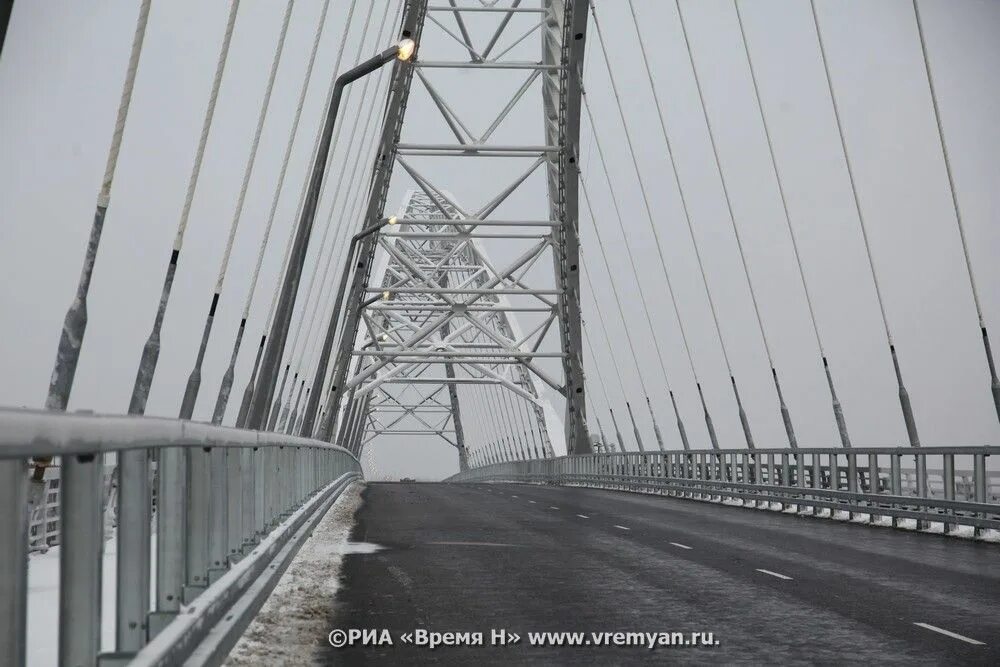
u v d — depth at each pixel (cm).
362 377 7988
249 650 913
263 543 1274
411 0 5938
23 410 428
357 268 6888
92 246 1378
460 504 3603
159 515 752
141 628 640
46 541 1716
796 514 3095
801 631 1110
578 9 6219
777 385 3600
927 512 2427
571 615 1202
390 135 6588
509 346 7969
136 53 1481
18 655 418
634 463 5112
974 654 991
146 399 1653
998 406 2448
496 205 7100
